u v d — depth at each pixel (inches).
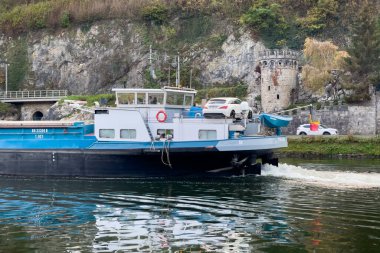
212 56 3772.1
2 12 4904.0
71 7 4424.2
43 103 3801.7
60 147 1290.6
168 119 1298.0
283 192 1034.7
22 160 1312.7
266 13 3683.6
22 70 4407.0
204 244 653.9
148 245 650.8
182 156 1221.7
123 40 4170.8
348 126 2512.3
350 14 3654.0
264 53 3097.9
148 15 4143.7
